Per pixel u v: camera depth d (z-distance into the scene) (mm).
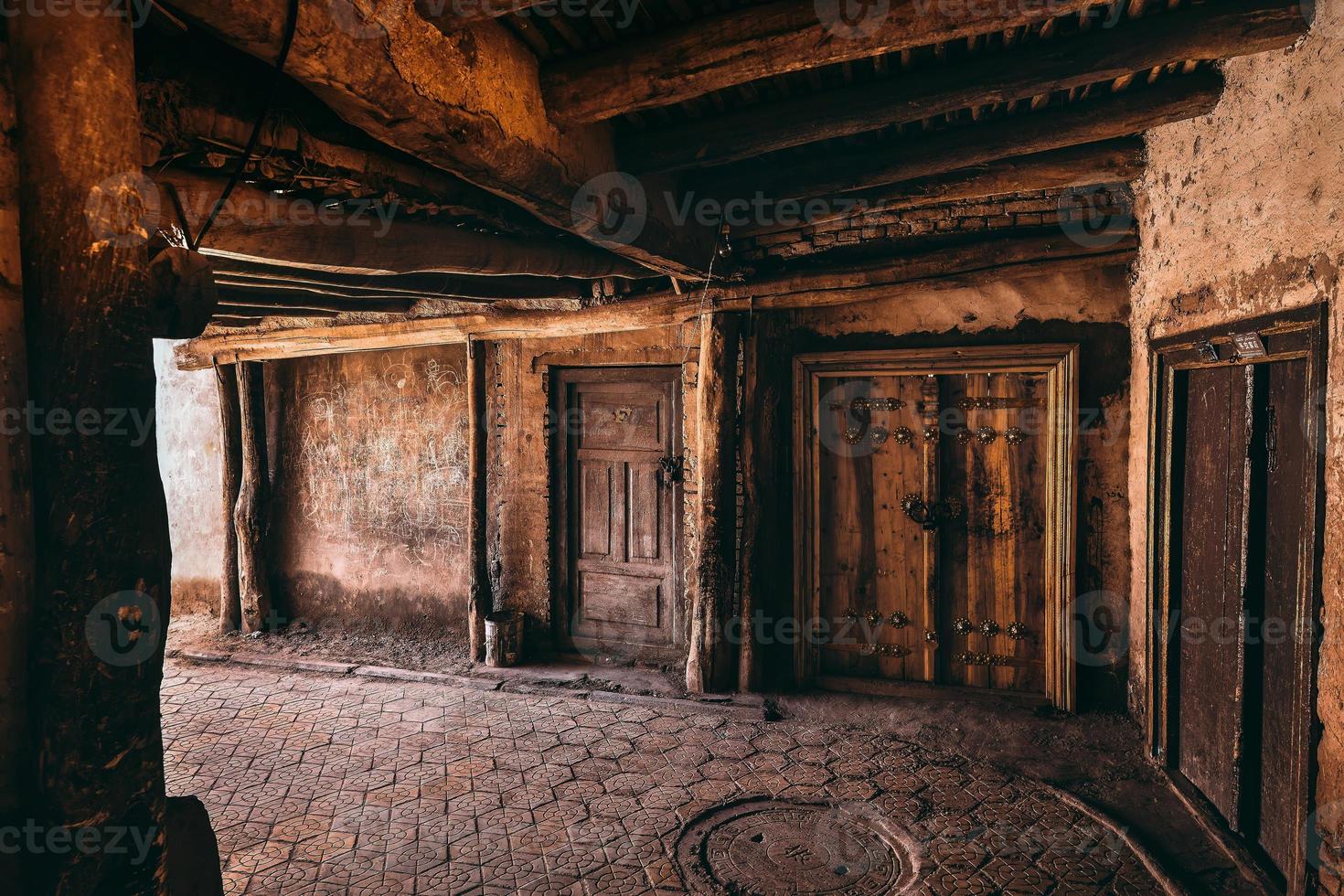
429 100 2408
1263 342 3215
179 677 6238
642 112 3584
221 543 7863
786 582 5785
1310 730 2857
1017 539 5340
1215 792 3801
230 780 4434
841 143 4219
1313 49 2836
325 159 2559
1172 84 3666
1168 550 4293
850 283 5359
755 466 5703
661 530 6270
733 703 5453
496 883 3443
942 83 3256
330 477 7348
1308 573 2867
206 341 7246
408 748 4855
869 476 5598
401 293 5195
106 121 1570
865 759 4621
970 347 5293
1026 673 5348
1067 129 3828
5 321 1504
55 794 1514
